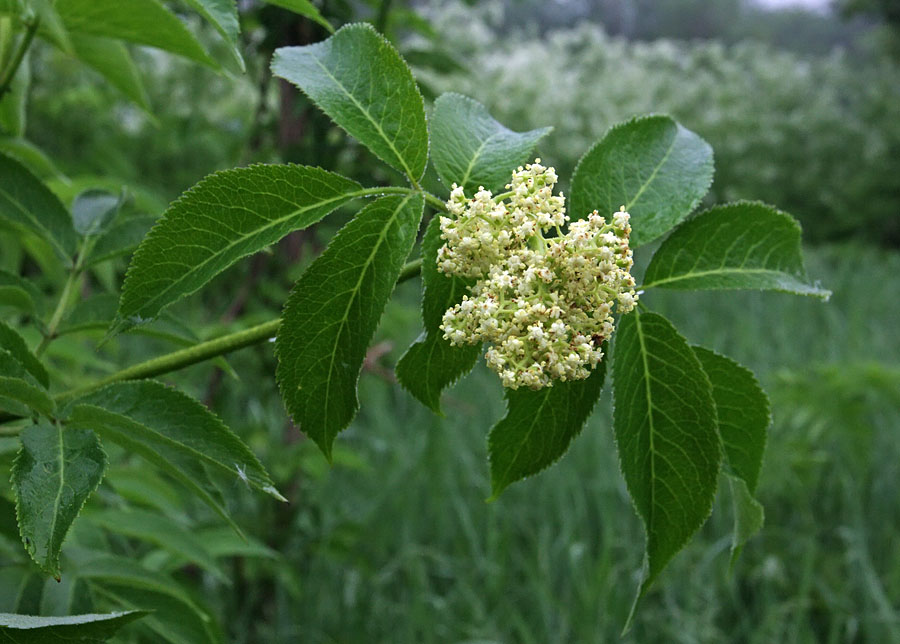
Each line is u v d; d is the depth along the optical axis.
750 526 0.34
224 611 1.07
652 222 0.34
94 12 0.39
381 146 0.32
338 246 0.30
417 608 1.10
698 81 3.69
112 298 0.40
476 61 2.05
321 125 0.78
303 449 0.92
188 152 1.58
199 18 0.73
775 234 0.34
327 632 1.13
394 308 0.88
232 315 0.85
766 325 2.24
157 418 0.30
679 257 0.34
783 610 1.08
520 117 2.17
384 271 0.30
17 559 0.37
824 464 1.37
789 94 4.13
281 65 0.32
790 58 4.32
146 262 0.29
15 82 0.47
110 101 1.29
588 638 1.05
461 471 1.49
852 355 1.87
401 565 1.24
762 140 3.81
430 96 0.71
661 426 0.32
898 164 4.00
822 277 2.99
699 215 0.34
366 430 1.58
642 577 0.31
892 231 4.05
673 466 0.32
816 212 3.98
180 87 1.53
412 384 0.32
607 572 1.11
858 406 1.20
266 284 0.84
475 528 1.33
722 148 3.61
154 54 1.35
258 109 0.86
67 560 0.38
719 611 1.15
